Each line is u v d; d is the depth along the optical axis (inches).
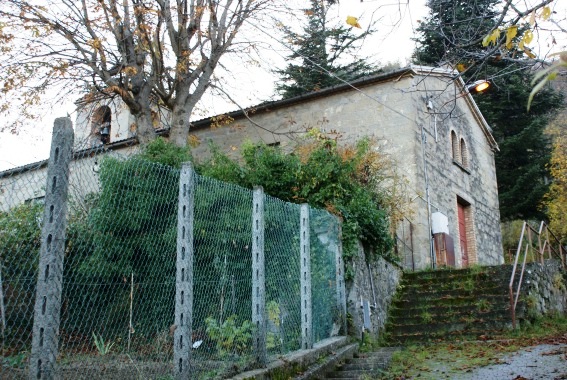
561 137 925.2
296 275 303.3
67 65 510.6
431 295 465.1
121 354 191.0
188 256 206.2
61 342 173.2
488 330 400.8
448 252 614.9
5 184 165.8
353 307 374.9
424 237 592.1
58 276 158.9
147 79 547.8
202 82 566.3
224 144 709.3
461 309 431.8
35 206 168.6
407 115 617.9
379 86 640.4
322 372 283.7
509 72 216.2
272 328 268.2
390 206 517.3
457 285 468.4
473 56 224.4
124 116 748.6
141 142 521.7
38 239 167.3
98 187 188.9
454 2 230.8
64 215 163.3
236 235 249.9
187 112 555.2
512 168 1003.9
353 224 395.2
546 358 304.8
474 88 276.7
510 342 363.6
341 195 418.6
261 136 688.4
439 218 613.0
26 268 164.6
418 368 307.4
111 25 517.7
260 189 267.9
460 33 233.9
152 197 206.5
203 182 232.5
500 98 893.8
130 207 199.6
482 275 471.2
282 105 682.2
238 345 236.2
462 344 376.2
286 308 286.2
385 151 616.1
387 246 449.1
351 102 649.6
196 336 218.8
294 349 288.0
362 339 373.4
